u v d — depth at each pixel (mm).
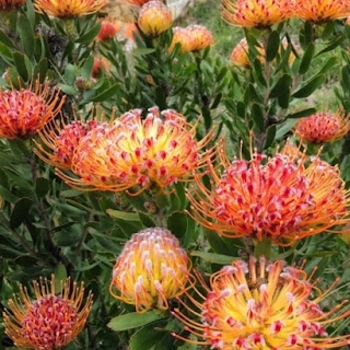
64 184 745
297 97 854
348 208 687
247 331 450
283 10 766
